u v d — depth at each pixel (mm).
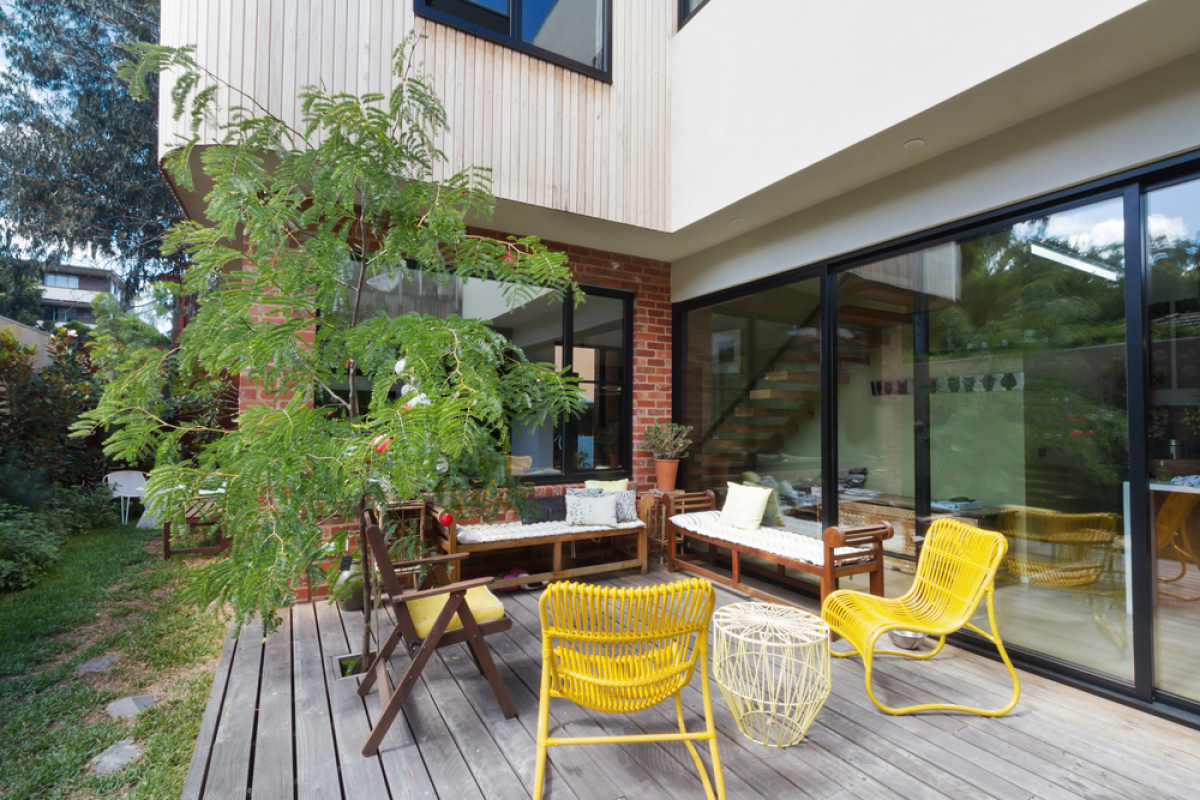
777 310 4719
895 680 2902
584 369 5328
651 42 4742
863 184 3896
